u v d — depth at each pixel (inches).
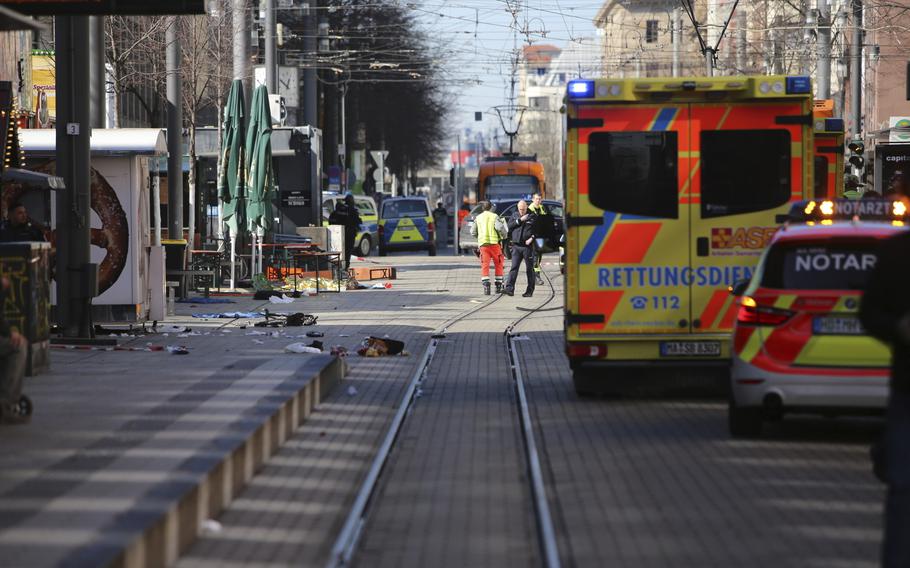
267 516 941.8
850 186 3570.4
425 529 916.6
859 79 4414.4
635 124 1529.3
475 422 1413.6
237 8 3848.4
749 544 847.7
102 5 1583.4
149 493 832.9
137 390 1362.0
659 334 1526.8
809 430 1334.9
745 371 1199.6
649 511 951.0
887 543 655.1
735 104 1525.6
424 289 3590.1
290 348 1870.1
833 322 1180.5
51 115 4018.2
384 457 1186.6
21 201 2245.3
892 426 659.4
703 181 1525.6
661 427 1355.8
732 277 1525.6
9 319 1499.8
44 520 756.6
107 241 2226.9
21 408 1132.5
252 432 1085.8
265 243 3661.4
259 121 3319.4
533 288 3302.2
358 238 5757.9
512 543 874.8
